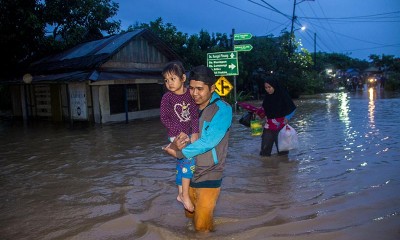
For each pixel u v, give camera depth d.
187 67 22.41
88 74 13.98
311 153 7.62
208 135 3.23
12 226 4.21
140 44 17.45
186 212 3.94
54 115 17.62
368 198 4.55
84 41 19.58
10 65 20.00
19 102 19.77
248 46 15.41
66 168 7.24
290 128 7.37
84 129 13.81
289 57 33.22
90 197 5.21
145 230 3.85
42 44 18.84
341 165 6.42
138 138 10.97
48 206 4.89
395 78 41.50
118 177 6.31
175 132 3.50
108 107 15.84
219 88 13.46
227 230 3.75
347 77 56.62
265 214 4.20
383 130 10.30
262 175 6.04
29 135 12.61
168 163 7.30
